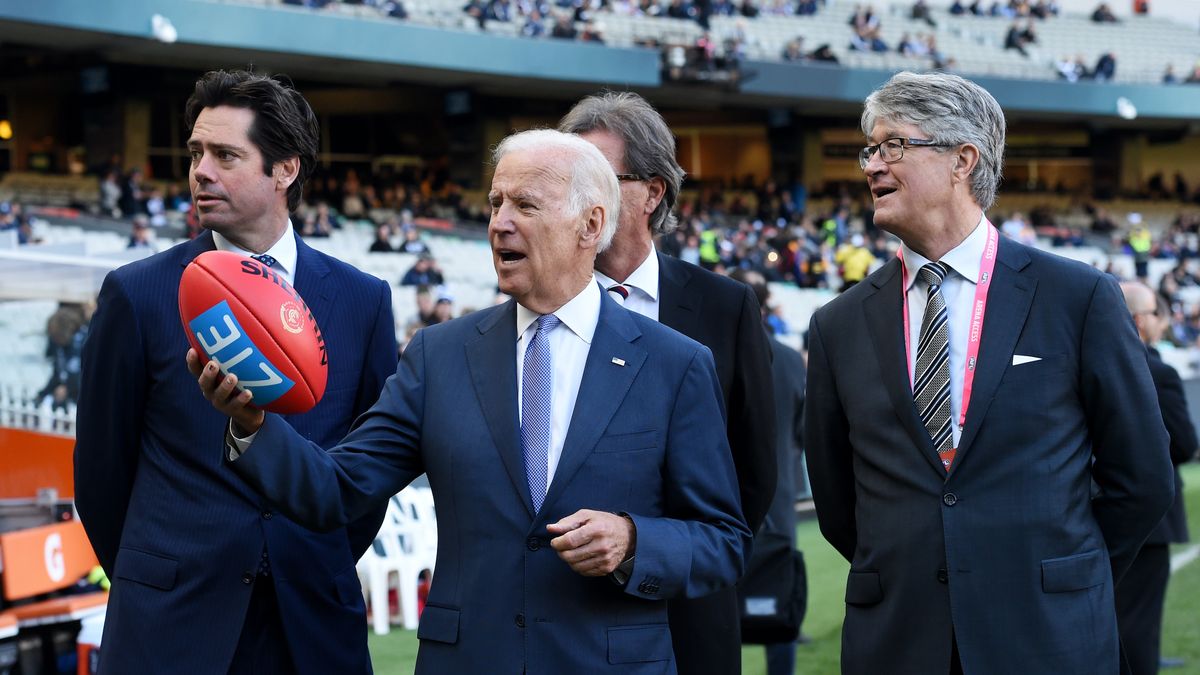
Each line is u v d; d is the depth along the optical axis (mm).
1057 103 26578
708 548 2188
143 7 16125
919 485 2527
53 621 4309
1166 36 33625
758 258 18641
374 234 18844
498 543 2189
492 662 2158
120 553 2611
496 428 2229
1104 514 2588
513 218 2205
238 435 2146
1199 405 14344
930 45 27781
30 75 19094
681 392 2281
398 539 6180
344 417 2744
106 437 2623
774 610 3982
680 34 23781
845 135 28781
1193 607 6559
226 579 2561
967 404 2516
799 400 4285
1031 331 2533
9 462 5004
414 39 19094
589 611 2176
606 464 2201
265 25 17422
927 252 2609
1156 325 4922
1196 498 10766
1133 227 25297
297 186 2787
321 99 23406
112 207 16109
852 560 2885
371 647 5590
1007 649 2430
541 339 2277
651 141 2875
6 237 5512
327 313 2754
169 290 2664
